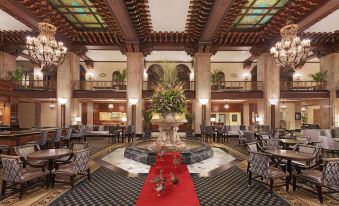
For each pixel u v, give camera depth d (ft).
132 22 37.14
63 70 48.37
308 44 28.48
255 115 65.67
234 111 67.10
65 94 48.16
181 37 46.83
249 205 13.58
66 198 14.52
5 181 14.76
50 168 16.53
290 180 16.38
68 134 34.06
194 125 49.65
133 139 44.45
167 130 25.46
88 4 33.58
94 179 18.53
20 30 41.34
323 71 50.96
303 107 70.44
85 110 65.62
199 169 21.74
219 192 15.69
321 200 13.92
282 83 59.16
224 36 45.52
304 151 18.86
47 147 30.66
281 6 33.58
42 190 15.90
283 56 29.04
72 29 42.83
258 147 19.56
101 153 30.17
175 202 12.55
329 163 13.62
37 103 63.62
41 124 63.93
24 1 29.43
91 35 45.80
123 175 19.70
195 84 49.67
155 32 44.37
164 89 25.11
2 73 47.70
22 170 15.58
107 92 49.55
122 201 14.10
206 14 33.86
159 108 24.53
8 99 42.19
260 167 15.75
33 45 28.07
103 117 66.23
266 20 39.24
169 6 33.50
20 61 65.62
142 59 49.52
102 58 65.26
